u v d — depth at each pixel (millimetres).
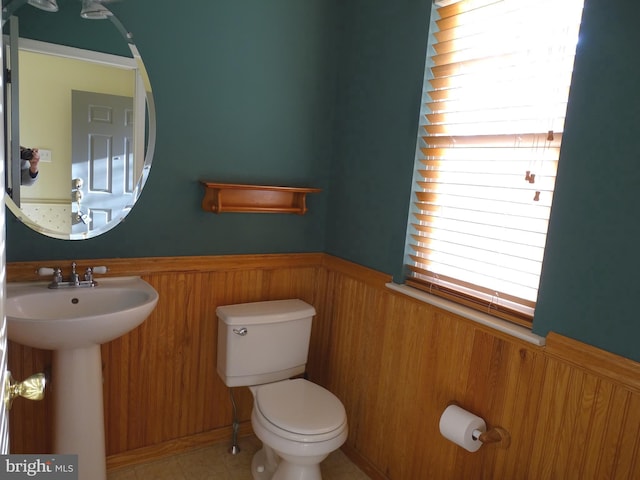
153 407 2096
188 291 2088
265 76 2127
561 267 1354
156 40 1868
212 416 2268
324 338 2443
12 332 1406
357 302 2193
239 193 2090
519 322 1508
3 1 1614
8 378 789
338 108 2314
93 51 1775
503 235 1562
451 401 1723
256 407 1851
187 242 2057
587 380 1291
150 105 1893
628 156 1186
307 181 2336
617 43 1205
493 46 1586
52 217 1772
